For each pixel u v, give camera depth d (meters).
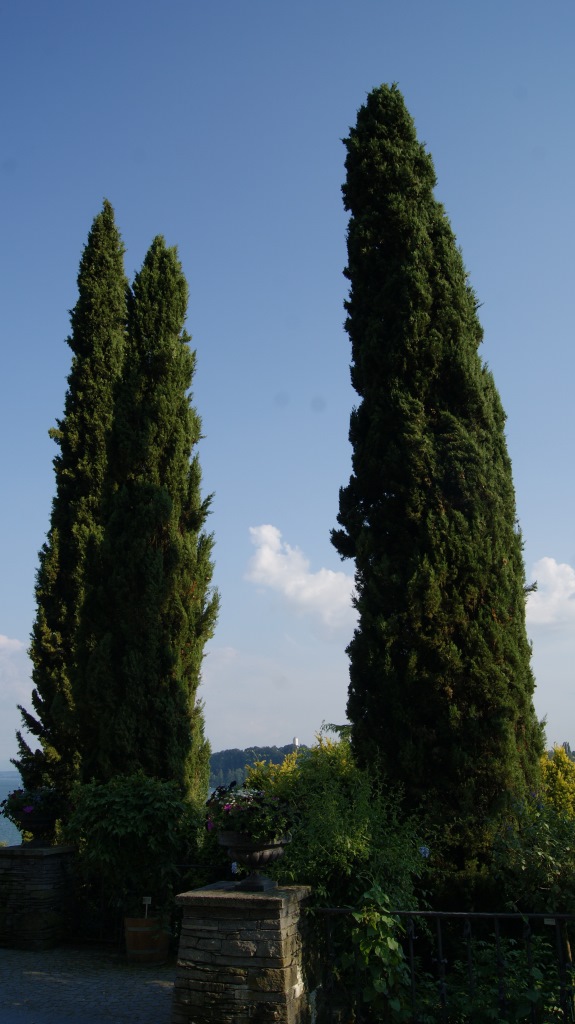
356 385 9.45
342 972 6.30
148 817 8.55
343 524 9.09
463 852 7.33
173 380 11.74
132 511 11.01
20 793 10.28
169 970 7.92
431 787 7.54
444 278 9.22
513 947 6.51
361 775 7.57
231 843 5.93
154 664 10.29
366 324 9.41
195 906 5.64
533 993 5.22
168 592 10.68
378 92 10.22
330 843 6.38
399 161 9.77
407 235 9.41
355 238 9.62
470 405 8.76
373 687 8.16
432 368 8.85
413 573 8.06
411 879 7.08
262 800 6.16
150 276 12.22
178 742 10.21
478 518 8.20
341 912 5.84
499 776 7.42
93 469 14.18
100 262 15.46
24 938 8.94
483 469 8.38
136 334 11.94
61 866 9.52
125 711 10.01
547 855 6.27
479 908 7.03
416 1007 5.57
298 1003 5.46
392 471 8.62
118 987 7.20
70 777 12.91
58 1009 6.45
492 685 7.67
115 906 8.93
